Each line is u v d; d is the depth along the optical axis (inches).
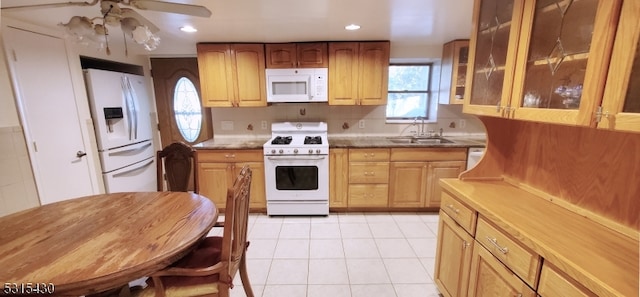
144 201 68.2
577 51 39.4
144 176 135.0
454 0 71.1
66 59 97.3
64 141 97.0
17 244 47.6
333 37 111.8
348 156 120.3
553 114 41.9
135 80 127.4
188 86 142.5
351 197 124.2
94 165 109.0
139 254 44.6
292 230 111.5
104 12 52.6
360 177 122.2
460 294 61.0
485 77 60.5
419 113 143.0
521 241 42.6
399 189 123.0
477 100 63.4
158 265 44.5
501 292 47.6
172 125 146.1
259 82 121.0
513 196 58.4
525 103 48.4
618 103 32.4
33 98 86.9
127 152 123.0
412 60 135.1
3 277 38.8
